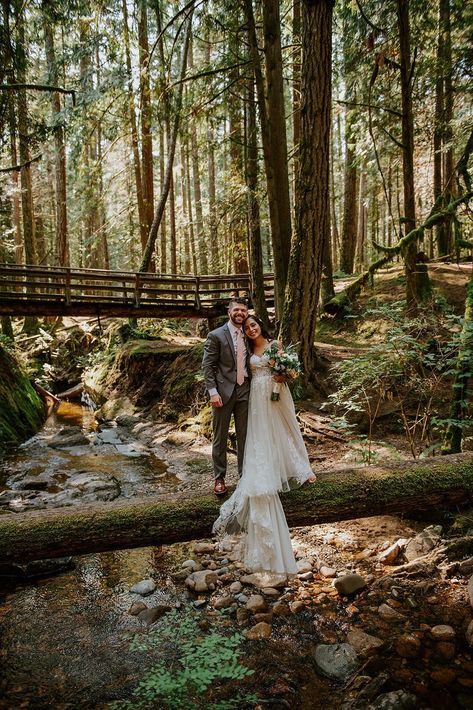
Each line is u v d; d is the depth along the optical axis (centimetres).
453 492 395
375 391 757
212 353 381
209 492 386
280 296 909
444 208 898
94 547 360
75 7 1052
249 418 368
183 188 2406
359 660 310
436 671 298
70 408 1362
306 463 379
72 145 1385
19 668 317
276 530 351
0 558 346
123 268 3120
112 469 779
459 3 966
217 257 1712
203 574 421
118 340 1495
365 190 2222
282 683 295
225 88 948
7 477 747
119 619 370
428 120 1242
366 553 443
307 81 705
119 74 1094
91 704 283
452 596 368
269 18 847
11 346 1312
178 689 292
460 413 495
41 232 2398
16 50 929
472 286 513
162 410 1077
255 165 1054
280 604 373
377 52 930
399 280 1005
